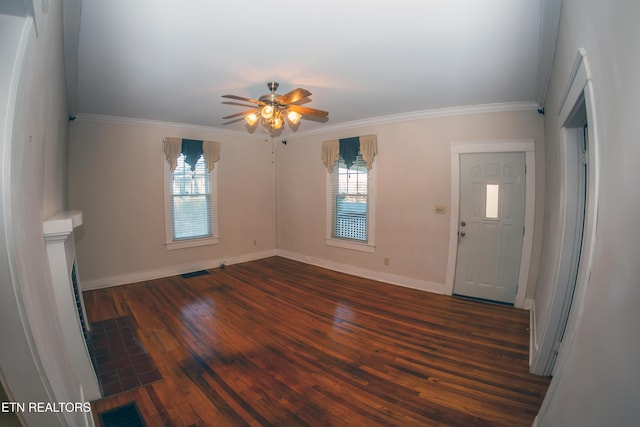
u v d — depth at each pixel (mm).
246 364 2479
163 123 4641
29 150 1210
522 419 1874
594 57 1146
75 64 2369
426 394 2111
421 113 4043
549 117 2783
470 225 3854
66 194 3609
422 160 4113
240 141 5574
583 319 1187
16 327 951
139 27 1882
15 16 896
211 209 5270
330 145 5070
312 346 2754
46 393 1079
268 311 3508
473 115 3713
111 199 4281
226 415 1925
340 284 4473
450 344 2783
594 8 1126
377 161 4539
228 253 5535
